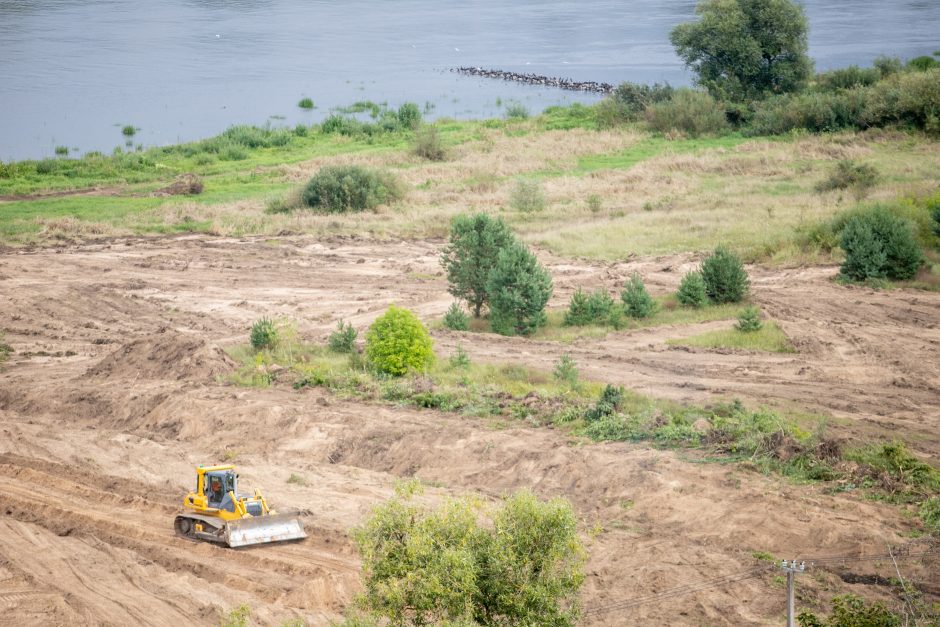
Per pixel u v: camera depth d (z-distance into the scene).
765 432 34.94
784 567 19.16
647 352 50.50
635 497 31.62
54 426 41.88
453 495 33.03
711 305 59.75
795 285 63.09
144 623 24.27
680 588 26.02
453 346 52.31
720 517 29.80
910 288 61.75
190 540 29.47
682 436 35.44
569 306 60.47
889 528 28.30
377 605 19.61
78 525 30.84
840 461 32.75
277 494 33.47
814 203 82.62
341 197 89.88
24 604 24.98
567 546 19.94
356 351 51.22
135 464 37.12
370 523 20.17
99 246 77.62
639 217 83.25
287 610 24.84
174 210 88.62
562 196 93.12
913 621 23.11
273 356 49.81
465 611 18.70
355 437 38.53
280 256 75.06
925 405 41.28
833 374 45.94
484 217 58.22
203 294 65.44
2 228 81.38
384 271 71.06
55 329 58.34
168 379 47.22
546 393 41.22
